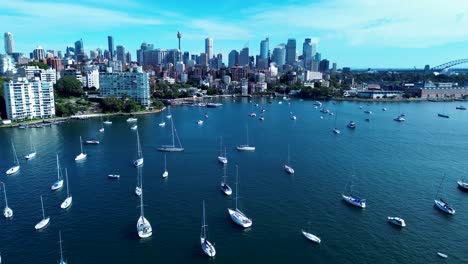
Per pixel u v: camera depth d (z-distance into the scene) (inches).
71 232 5206.7
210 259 4562.0
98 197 6471.5
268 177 7632.9
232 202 6279.5
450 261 4621.1
